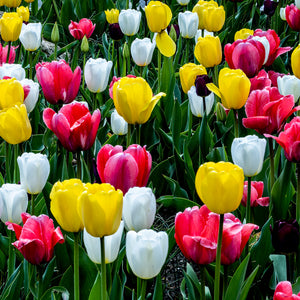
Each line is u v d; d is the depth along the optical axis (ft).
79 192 8.47
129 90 12.09
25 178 11.74
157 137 18.80
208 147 16.85
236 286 9.91
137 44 19.85
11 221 11.55
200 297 10.51
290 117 18.51
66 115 12.59
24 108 12.31
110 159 10.14
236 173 8.31
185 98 22.58
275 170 15.17
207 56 18.26
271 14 28.07
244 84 13.62
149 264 8.63
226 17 33.40
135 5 34.47
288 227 10.79
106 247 9.40
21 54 28.35
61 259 12.21
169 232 12.80
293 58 15.23
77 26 24.20
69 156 15.51
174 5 33.71
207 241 9.05
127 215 9.59
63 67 15.24
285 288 8.11
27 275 11.71
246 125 13.16
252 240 13.82
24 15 25.17
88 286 11.43
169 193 18.03
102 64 17.31
